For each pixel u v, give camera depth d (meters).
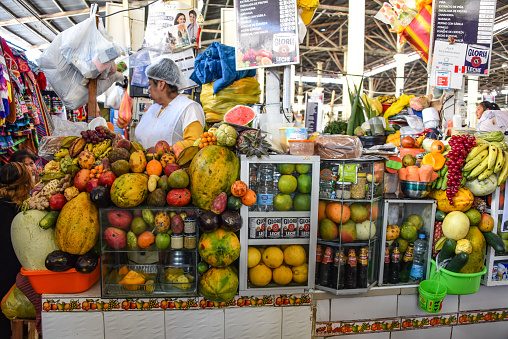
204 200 1.62
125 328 1.71
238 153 1.72
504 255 2.02
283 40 2.21
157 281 1.72
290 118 2.34
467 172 1.94
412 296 2.00
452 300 2.04
